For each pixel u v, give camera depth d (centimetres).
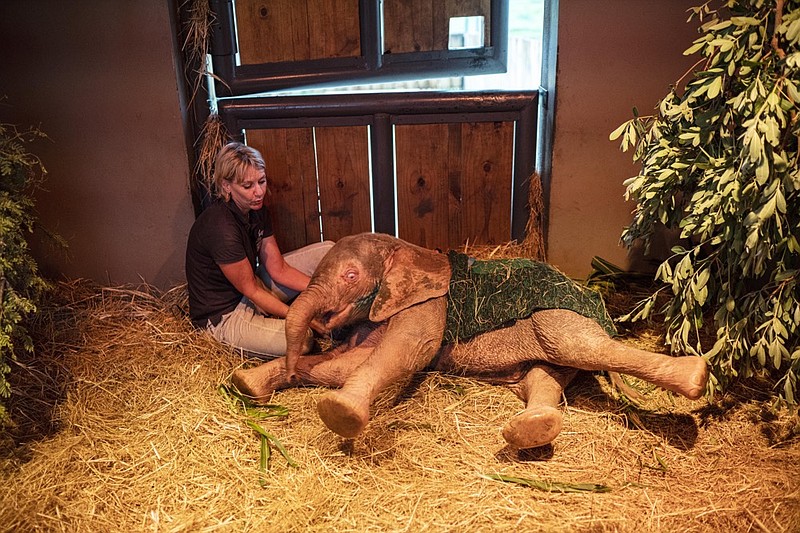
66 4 377
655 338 370
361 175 423
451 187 427
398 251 326
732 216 286
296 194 425
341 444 291
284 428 304
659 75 389
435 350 318
